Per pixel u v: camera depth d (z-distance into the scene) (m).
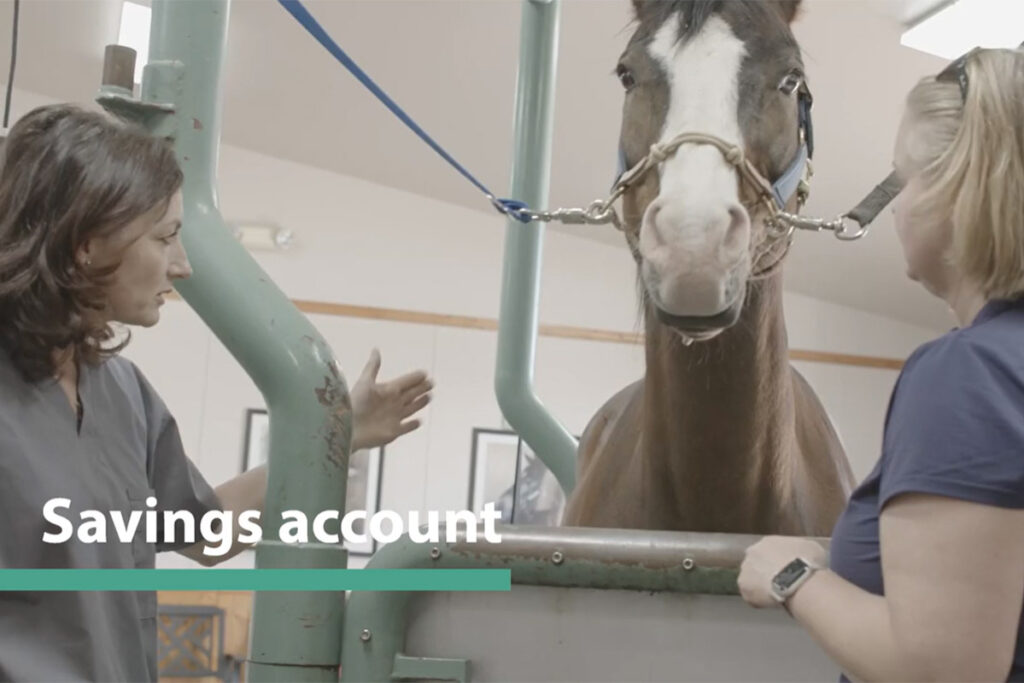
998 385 0.64
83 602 0.87
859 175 4.44
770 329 1.16
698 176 1.04
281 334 0.99
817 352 6.51
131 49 1.07
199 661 5.25
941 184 0.68
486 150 5.31
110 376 1.01
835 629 0.68
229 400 5.86
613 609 0.97
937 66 3.51
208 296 1.01
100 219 0.88
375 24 4.54
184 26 1.07
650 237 1.03
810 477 1.36
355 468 5.87
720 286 1.00
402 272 6.14
